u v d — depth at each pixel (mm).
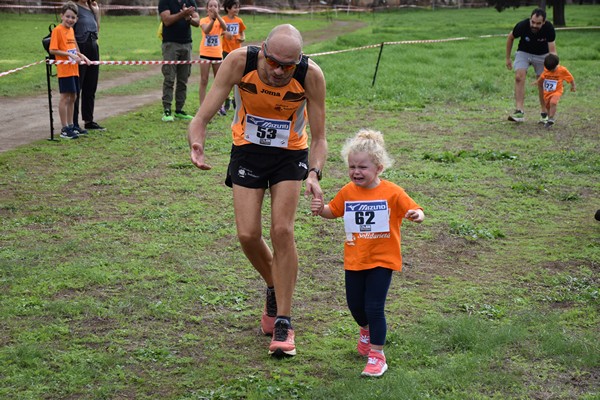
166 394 5141
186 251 7934
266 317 6070
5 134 13844
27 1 53500
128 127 14570
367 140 5527
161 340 5934
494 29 46562
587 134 14555
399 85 20406
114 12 57688
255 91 5699
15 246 7945
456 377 5352
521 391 5199
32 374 5305
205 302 6656
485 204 9984
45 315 6285
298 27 53000
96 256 7695
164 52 15055
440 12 76375
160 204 9664
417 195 10266
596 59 27641
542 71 15625
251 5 67812
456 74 23094
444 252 8164
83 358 5570
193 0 15094
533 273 7559
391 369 5512
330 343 5961
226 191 10328
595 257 8016
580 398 5105
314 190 5637
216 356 5711
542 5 48875
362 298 5582
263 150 5867
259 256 5973
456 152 12922
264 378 5363
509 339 5938
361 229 5512
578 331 6199
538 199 10250
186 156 12289
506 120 16031
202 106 5859
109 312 6363
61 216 9047
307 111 5941
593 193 10594
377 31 44875
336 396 5105
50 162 11664
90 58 13805
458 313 6570
